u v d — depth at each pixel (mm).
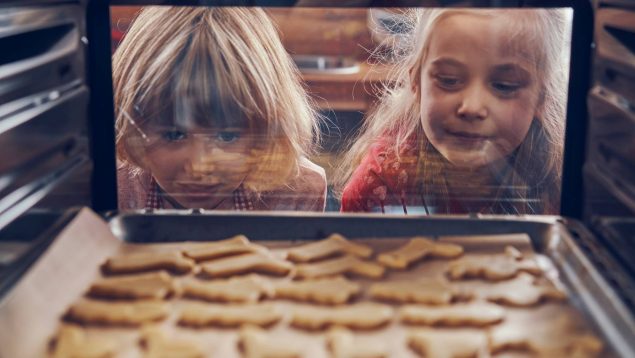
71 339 797
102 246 1016
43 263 864
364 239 1092
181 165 1375
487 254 1041
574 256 984
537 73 1307
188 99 1337
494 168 1371
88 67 1161
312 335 849
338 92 1362
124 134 1347
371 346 802
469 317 864
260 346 795
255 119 1358
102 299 915
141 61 1306
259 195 1409
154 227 1093
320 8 1302
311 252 1033
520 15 1280
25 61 922
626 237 963
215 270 986
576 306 904
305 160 1399
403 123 1375
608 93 1058
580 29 1136
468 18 1300
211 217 1100
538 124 1339
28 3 917
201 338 835
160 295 915
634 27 945
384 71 1348
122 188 1384
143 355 789
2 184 843
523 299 911
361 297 939
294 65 1341
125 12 1289
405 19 1311
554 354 792
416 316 869
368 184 1409
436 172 1396
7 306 766
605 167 1064
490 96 1337
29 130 914
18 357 756
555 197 1354
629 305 845
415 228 1097
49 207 984
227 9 1296
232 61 1318
